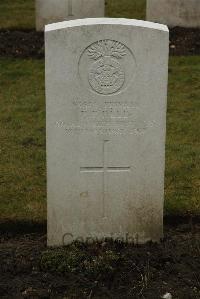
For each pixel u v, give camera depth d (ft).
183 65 14.61
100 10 15.74
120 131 8.14
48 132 8.09
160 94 8.04
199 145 11.23
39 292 7.66
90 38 7.82
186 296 7.62
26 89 13.60
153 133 8.16
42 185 9.91
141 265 8.07
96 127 8.11
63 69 7.89
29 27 16.94
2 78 14.07
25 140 11.41
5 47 15.49
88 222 8.43
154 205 8.43
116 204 8.39
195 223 9.14
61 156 8.17
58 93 7.97
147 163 8.26
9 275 7.94
